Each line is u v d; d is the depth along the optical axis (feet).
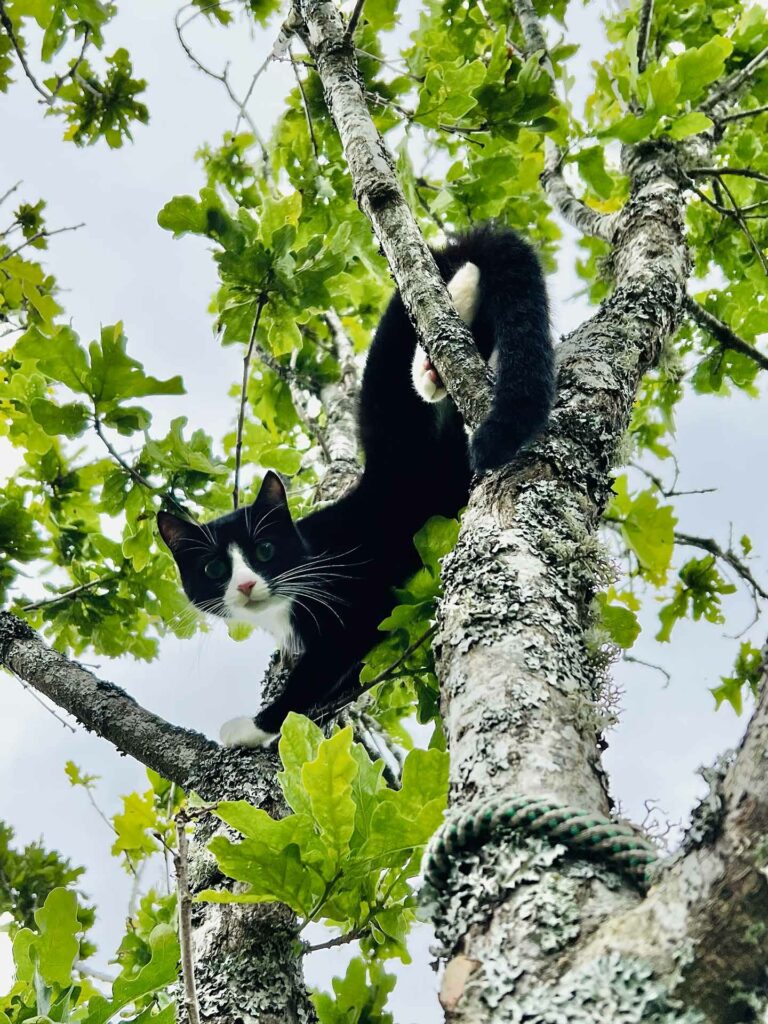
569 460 8.08
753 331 16.49
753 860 3.85
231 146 17.07
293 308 12.69
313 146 14.97
